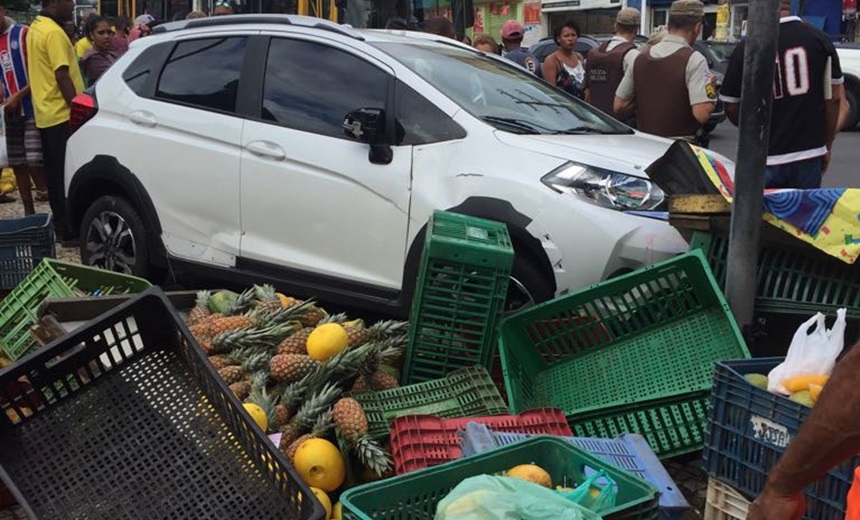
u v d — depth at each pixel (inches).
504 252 158.1
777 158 224.7
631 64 277.7
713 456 124.2
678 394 150.9
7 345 171.2
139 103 247.4
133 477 103.4
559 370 172.6
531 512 82.5
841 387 75.5
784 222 150.6
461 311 160.6
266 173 219.5
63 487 102.6
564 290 184.9
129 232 250.8
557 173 187.3
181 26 251.9
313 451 130.6
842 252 144.3
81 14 661.3
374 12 449.4
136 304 111.5
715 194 163.8
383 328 160.9
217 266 231.1
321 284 213.8
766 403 116.8
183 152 235.1
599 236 180.7
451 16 455.5
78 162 259.3
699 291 162.7
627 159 191.9
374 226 203.8
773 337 167.8
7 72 347.3
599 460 102.5
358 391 150.3
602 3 1216.8
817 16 761.0
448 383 153.5
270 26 233.8
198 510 100.0
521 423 136.0
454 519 83.1
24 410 115.0
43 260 180.2
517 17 1278.3
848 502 86.0
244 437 103.0
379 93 209.8
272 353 155.6
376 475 135.9
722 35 1075.9
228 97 232.1
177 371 113.0
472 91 213.9
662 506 113.3
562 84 356.2
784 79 219.6
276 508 98.3
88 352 111.0
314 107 218.2
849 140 616.7
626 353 167.0
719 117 600.7
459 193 192.5
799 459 79.1
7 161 352.5
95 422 108.7
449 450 129.3
